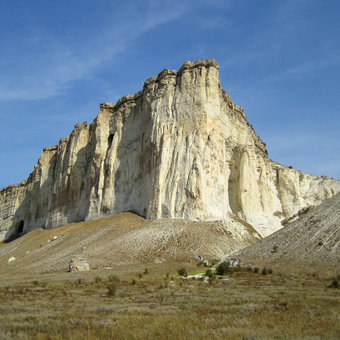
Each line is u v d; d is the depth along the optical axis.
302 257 38.62
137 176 73.94
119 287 33.06
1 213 124.62
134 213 70.56
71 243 64.19
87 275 43.47
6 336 16.27
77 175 89.69
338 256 36.22
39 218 101.50
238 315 19.44
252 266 40.22
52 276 45.25
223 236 59.56
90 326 17.84
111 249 55.59
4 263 65.44
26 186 120.38
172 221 61.56
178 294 27.80
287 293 26.11
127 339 15.80
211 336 15.77
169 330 16.78
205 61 73.06
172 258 51.75
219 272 39.00
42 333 16.89
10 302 26.23
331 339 15.27
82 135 93.19
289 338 15.38
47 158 106.50
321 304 21.75
